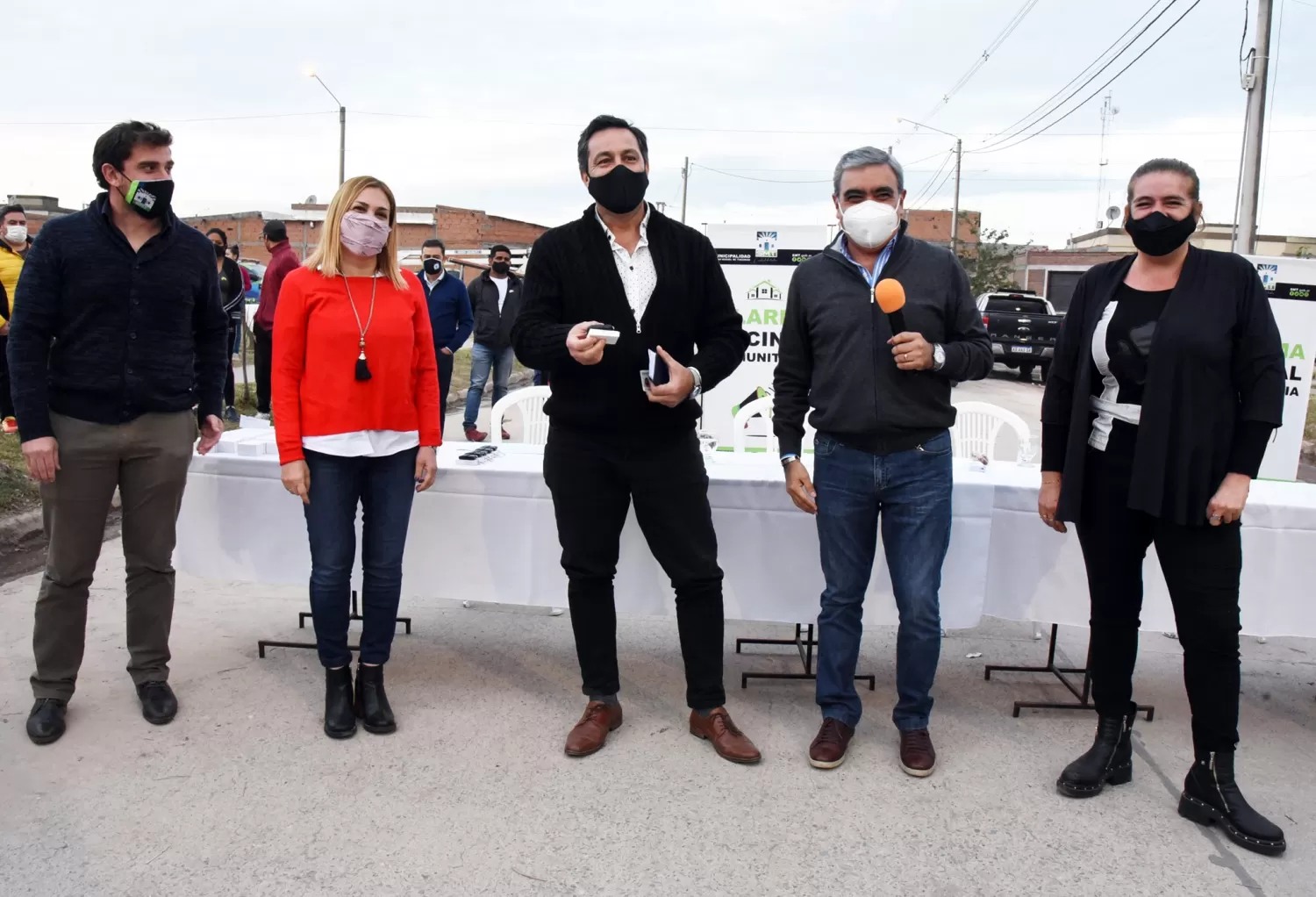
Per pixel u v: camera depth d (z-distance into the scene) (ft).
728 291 9.99
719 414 21.79
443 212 147.64
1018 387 55.72
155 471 9.87
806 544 11.07
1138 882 7.61
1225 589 8.19
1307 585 10.61
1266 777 9.45
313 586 9.88
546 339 9.06
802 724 10.53
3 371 22.27
